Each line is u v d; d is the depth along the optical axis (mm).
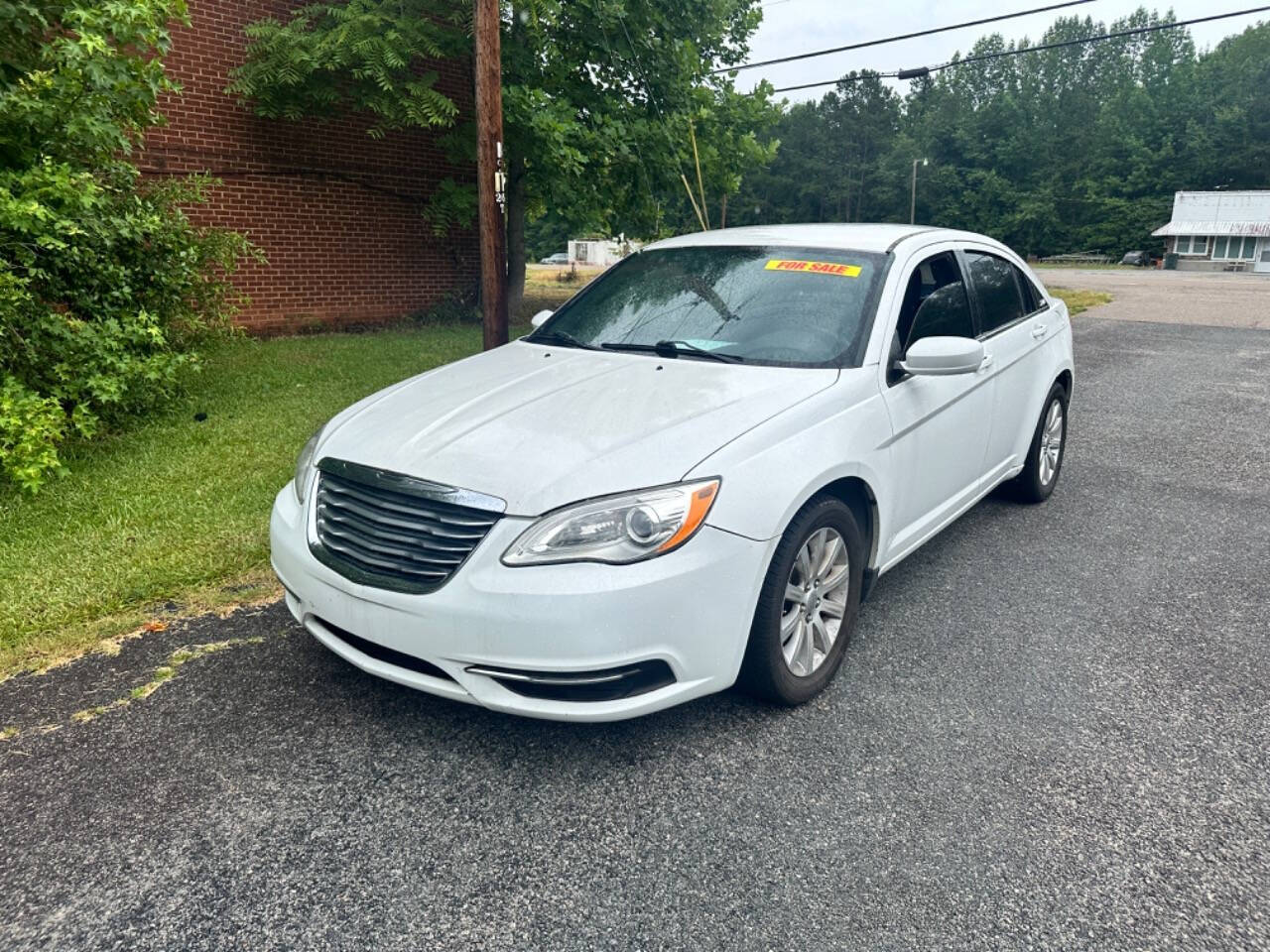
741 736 3105
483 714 3236
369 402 3703
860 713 3260
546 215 15875
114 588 4105
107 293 6605
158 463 5863
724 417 3080
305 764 2932
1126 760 2982
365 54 10422
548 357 3955
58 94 5902
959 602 4230
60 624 3822
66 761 2936
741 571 2852
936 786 2830
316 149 11914
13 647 3639
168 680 3432
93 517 4926
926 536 4164
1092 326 15344
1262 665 3635
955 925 2273
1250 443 7285
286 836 2590
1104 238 78125
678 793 2795
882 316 3744
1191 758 2996
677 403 3209
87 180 6027
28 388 5773
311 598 3084
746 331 3811
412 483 2887
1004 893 2381
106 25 5941
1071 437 7492
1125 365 11195
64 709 3232
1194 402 8945
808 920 2287
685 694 2852
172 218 7535
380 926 2264
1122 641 3846
